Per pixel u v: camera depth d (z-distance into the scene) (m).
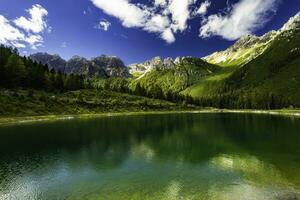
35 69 188.62
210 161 47.28
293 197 29.53
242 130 88.81
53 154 53.56
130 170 42.44
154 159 49.47
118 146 62.00
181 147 60.72
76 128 93.56
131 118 143.38
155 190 33.22
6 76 161.50
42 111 136.62
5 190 34.12
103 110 176.75
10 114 118.19
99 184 35.88
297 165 43.34
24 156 51.97
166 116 162.25
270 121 121.94
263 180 35.78
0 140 68.88
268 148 57.75
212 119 137.25
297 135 75.56
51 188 34.62
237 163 45.41
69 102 166.25
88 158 50.50
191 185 34.69
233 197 30.22
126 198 30.86
